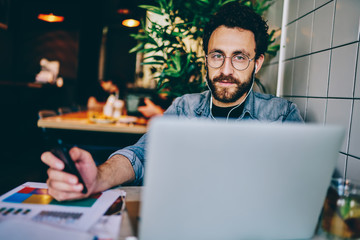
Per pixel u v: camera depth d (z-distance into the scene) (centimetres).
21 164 378
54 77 674
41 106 553
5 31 653
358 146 96
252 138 47
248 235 53
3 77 657
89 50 686
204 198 49
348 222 60
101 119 232
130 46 703
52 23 678
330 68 114
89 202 74
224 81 123
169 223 49
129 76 711
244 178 49
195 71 199
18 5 668
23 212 66
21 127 522
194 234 51
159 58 192
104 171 85
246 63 121
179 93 194
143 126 229
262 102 136
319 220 71
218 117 137
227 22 119
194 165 47
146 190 47
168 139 45
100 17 681
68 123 221
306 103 134
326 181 53
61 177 69
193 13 191
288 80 155
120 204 74
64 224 62
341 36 107
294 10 150
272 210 52
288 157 49
